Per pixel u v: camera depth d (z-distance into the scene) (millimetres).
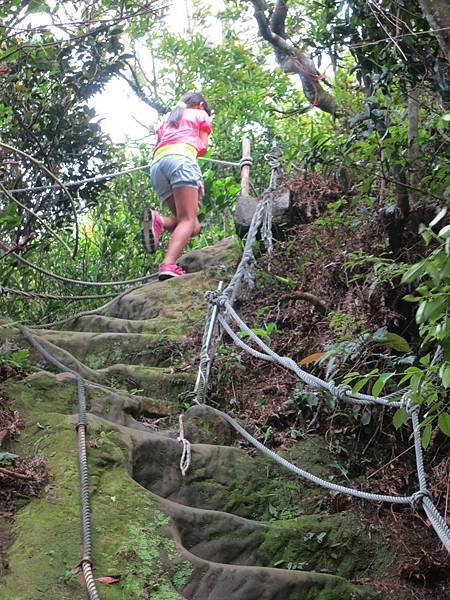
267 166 7531
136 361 4465
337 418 3682
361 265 4172
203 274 5332
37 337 3984
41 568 2406
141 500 2801
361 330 3664
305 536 3092
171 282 5305
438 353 2459
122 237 6219
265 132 7930
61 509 2654
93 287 6086
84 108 5859
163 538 2684
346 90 5051
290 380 4016
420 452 2496
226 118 8180
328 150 3861
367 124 3547
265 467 3426
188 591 2572
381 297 3658
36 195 5707
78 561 2465
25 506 2674
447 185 3385
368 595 2932
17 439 3002
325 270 4355
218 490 3215
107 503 2740
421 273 1806
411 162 3527
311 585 2797
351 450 3590
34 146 5719
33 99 5664
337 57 4000
